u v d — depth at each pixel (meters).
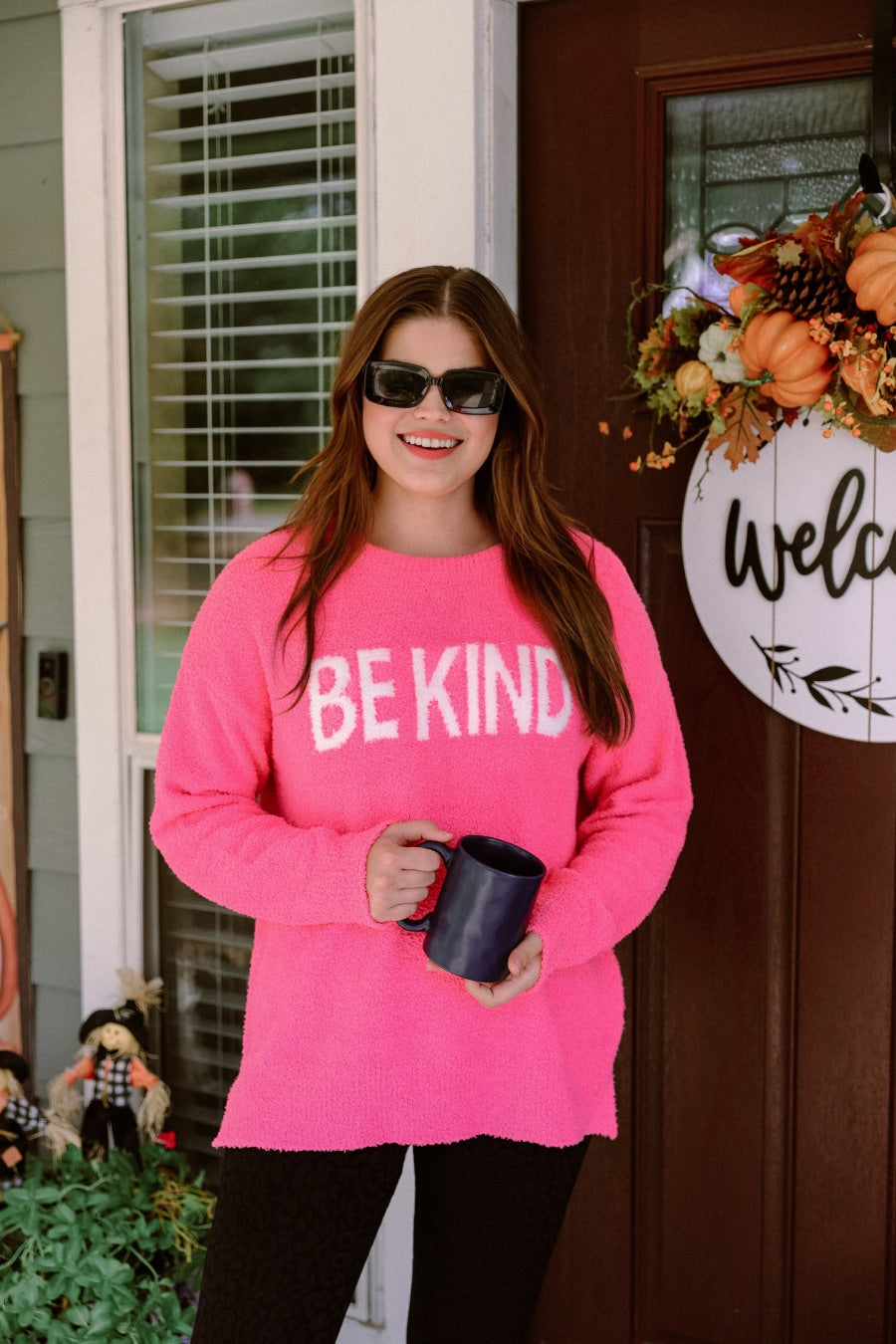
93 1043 2.14
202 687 1.44
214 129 2.12
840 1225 1.89
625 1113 2.00
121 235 2.17
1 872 2.37
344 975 1.37
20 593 2.33
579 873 1.43
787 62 1.77
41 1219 1.96
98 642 2.24
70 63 2.16
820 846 1.85
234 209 2.12
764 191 1.82
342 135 2.02
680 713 1.91
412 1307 1.46
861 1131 1.87
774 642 1.76
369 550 1.44
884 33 1.66
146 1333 1.80
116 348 2.19
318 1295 1.36
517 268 1.96
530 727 1.40
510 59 1.90
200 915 2.24
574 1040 1.45
